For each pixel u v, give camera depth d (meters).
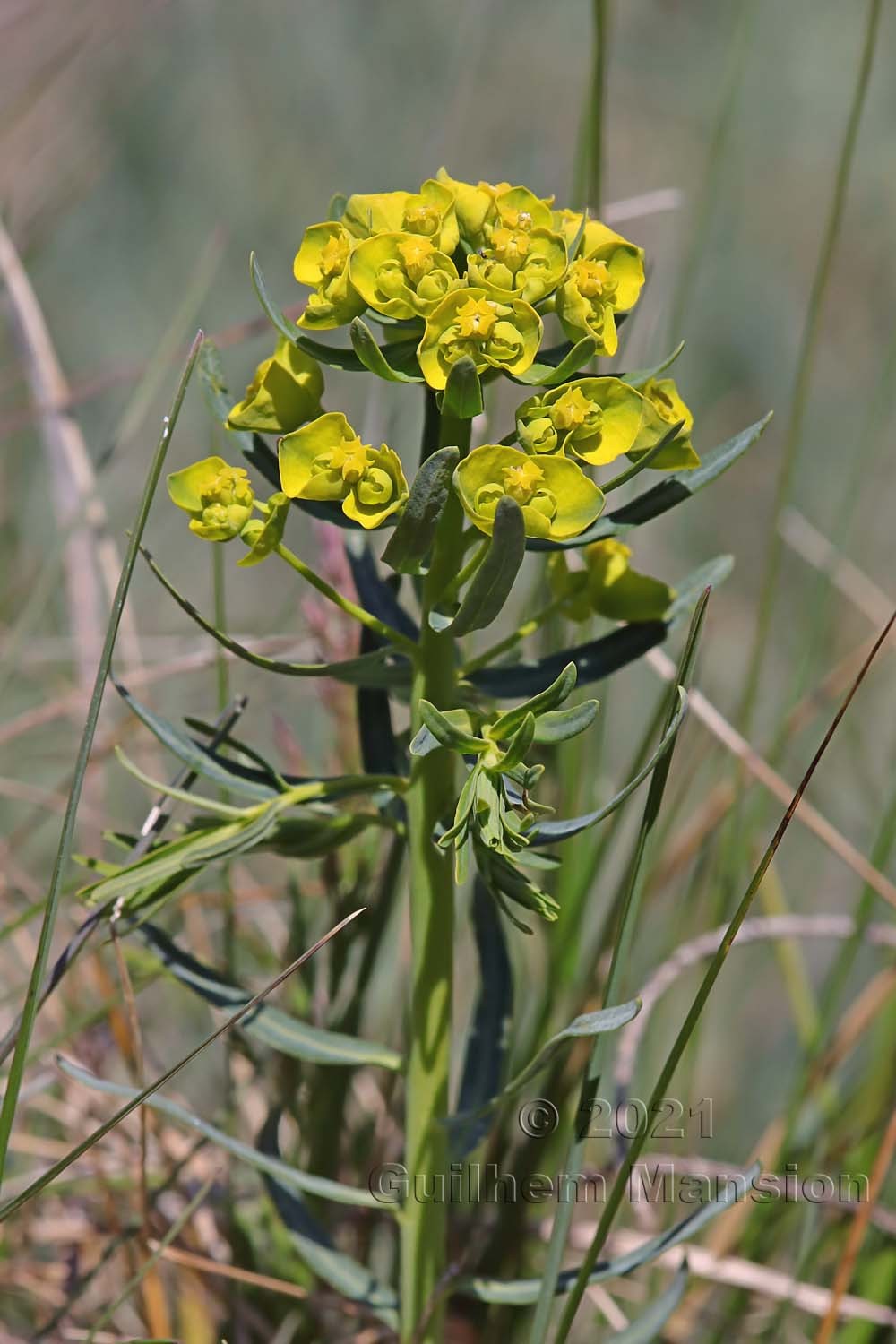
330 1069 0.53
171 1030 0.62
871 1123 0.55
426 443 0.47
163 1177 0.54
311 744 0.73
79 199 0.79
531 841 0.46
